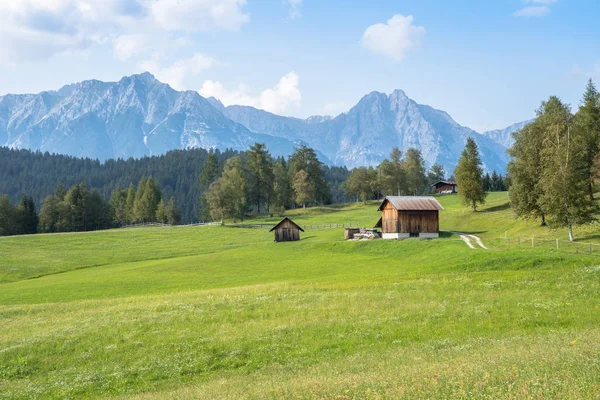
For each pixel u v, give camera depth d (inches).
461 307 1291.8
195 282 2432.3
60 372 1062.4
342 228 5118.1
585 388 506.9
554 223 2706.7
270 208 7800.2
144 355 1107.3
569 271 1651.1
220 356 1072.2
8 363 1130.0
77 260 3885.3
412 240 3149.6
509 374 585.3
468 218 4584.2
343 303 1440.7
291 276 2432.3
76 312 1603.1
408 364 775.1
